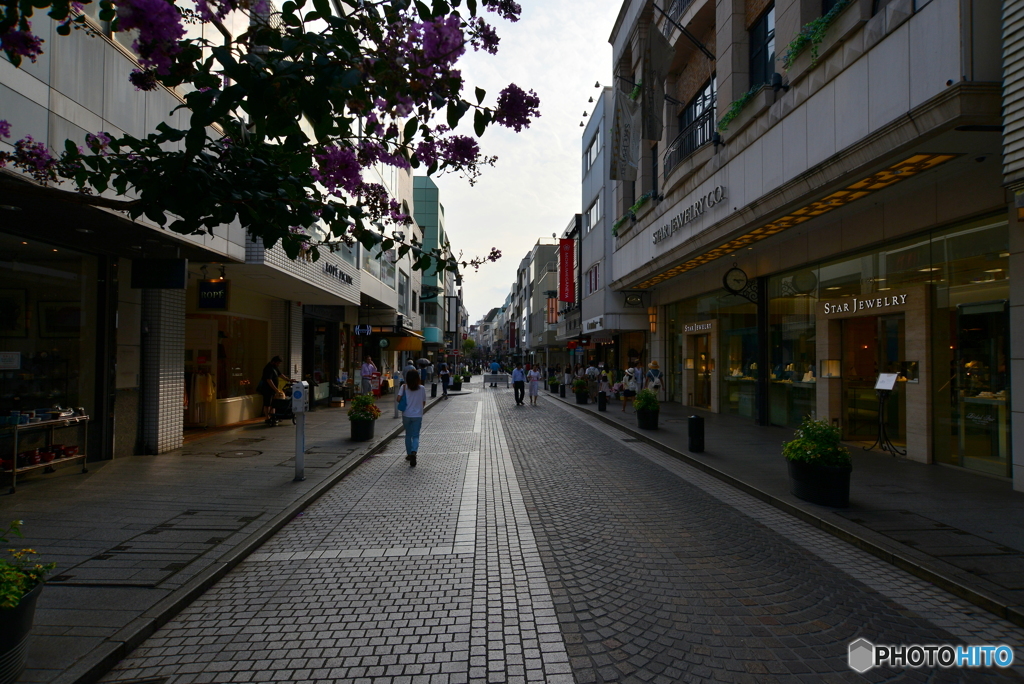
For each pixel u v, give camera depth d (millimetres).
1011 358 7418
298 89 3209
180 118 8102
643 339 26953
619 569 4973
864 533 5727
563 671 3355
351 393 23297
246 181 3748
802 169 9211
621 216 22453
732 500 7504
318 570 4965
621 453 11336
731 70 12484
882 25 7348
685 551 5449
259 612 4137
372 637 3766
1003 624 3994
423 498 7539
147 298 10047
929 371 9305
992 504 6789
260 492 7352
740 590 4523
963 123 6332
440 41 3420
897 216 9664
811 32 8789
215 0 3389
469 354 126938
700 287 18438
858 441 11383
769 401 14758
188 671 3363
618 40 21172
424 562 5156
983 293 8273
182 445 10898
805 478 6941
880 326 10797
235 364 15688
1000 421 8148
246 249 10922
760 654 3547
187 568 4719
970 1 6156
